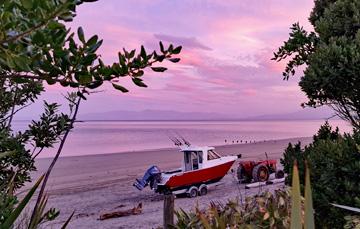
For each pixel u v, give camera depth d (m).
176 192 16.86
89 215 14.23
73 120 2.72
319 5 5.89
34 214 2.34
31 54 1.40
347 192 4.04
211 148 18.55
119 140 82.62
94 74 1.80
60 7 1.31
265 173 18.52
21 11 1.29
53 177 27.38
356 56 4.23
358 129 4.59
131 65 1.89
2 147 3.54
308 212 1.32
